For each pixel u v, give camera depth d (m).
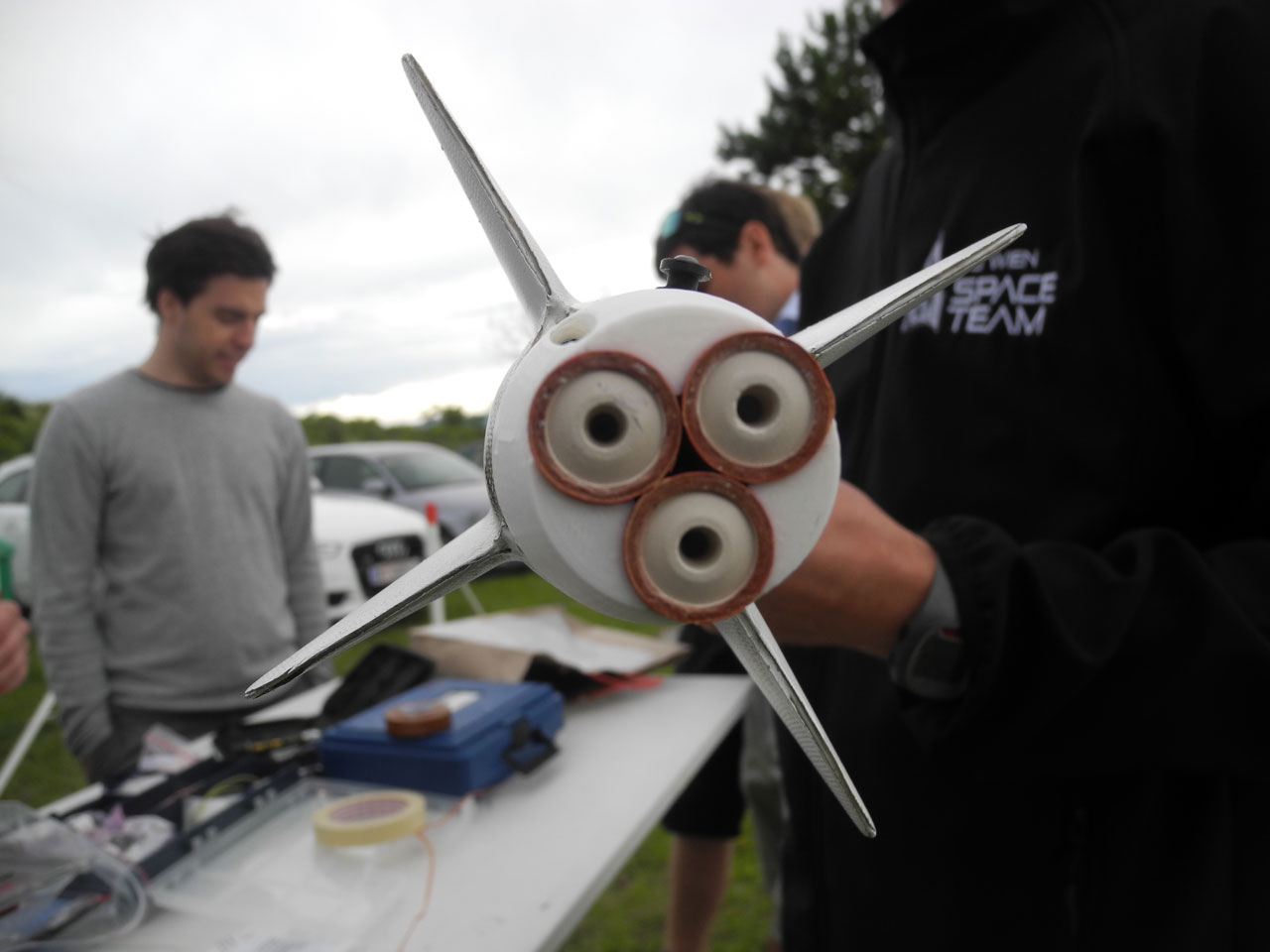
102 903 0.97
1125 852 0.79
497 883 1.01
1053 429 0.83
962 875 0.89
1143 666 0.64
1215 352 0.71
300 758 1.32
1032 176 0.87
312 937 0.92
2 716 4.09
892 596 0.64
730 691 1.68
